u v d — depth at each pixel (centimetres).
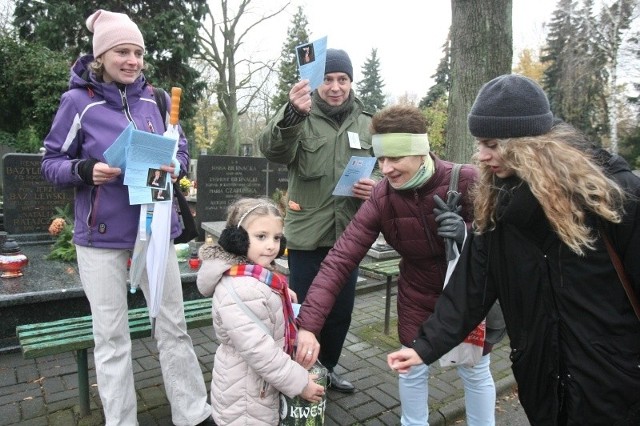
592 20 2114
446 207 192
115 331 223
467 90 425
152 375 333
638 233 128
